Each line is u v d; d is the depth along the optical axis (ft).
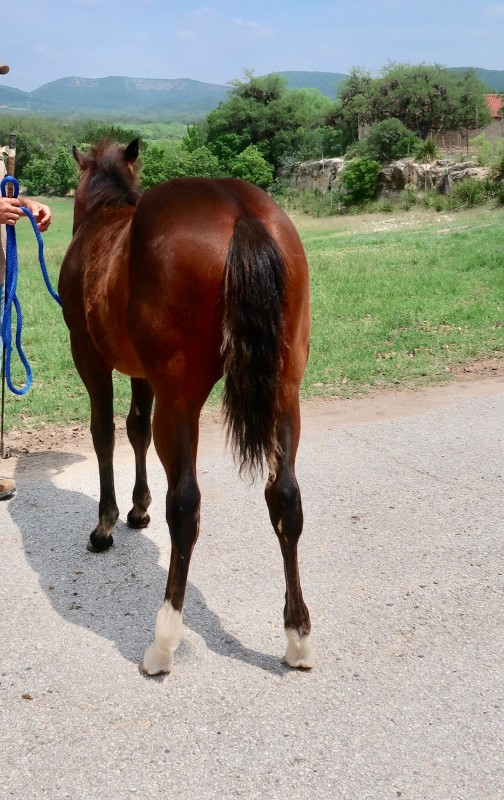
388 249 55.52
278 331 8.43
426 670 9.52
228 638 10.30
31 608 11.17
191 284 8.54
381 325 30.37
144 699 9.01
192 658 9.84
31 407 20.86
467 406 21.07
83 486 15.90
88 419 20.31
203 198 8.89
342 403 21.93
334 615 10.84
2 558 12.76
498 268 42.04
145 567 12.47
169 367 8.86
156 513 14.58
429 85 142.61
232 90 199.62
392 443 18.25
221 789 7.57
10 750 8.18
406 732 8.37
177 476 9.00
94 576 12.16
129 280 9.17
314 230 93.45
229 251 8.44
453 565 12.31
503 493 15.10
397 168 116.06
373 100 148.25
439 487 15.49
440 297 35.32
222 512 14.46
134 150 12.71
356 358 26.05
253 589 11.61
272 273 8.37
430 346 27.40
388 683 9.26
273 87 194.18
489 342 27.81
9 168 14.32
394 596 11.37
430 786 7.57
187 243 8.55
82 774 7.81
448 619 10.71
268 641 10.23
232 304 8.32
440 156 114.62
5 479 15.33
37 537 13.57
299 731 8.39
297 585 9.36
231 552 12.84
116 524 14.19
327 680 9.33
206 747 8.16
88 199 12.32
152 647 9.46
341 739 8.26
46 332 30.01
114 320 10.17
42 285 43.45
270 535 13.48
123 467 16.98
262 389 8.41
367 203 118.42
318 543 13.16
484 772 7.77
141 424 13.21
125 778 7.74
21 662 9.82
